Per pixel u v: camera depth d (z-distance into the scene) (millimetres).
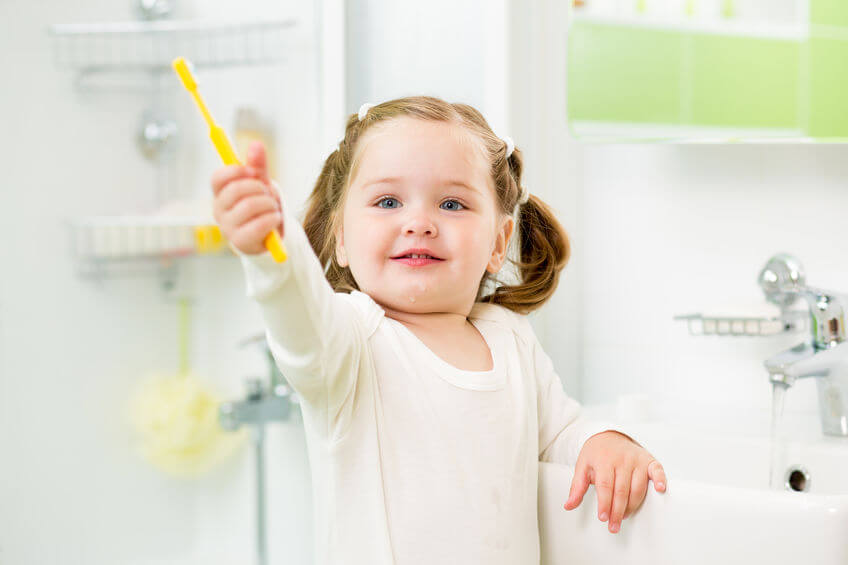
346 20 1396
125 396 1640
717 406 1225
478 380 752
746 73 1174
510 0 1214
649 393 1291
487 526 721
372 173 774
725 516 686
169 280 1658
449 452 721
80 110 1576
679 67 1211
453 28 1298
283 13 1515
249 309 1620
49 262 1552
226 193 581
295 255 622
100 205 1598
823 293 1027
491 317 853
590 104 1259
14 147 1503
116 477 1630
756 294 1211
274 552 1611
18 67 1506
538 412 847
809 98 1139
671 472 1046
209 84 1622
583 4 1258
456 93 1296
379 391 726
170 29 1622
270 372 1603
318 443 724
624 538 740
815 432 1051
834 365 1009
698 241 1252
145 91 1636
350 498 710
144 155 1635
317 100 1470
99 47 1591
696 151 1251
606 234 1323
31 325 1529
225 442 1657
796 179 1183
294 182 1505
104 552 1613
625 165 1305
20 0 1507
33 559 1532
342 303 724
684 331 1264
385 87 1365
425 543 703
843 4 1113
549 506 793
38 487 1538
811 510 654
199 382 1669
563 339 1322
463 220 776
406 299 766
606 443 777
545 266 953
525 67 1258
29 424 1530
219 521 1676
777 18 1150
